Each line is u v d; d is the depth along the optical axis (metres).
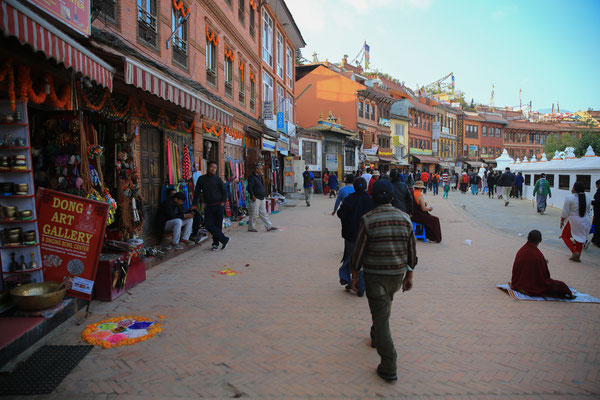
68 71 5.07
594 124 63.34
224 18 13.63
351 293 5.80
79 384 3.32
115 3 7.42
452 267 7.46
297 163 27.34
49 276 4.77
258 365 3.67
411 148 52.53
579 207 7.91
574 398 3.20
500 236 11.07
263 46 20.44
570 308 5.27
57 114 5.09
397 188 7.81
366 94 40.72
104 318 4.69
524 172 25.39
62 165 5.10
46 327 4.21
